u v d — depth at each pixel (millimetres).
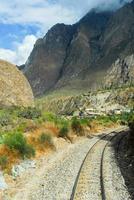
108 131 55156
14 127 26078
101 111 156375
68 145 31031
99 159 24016
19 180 16531
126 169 21094
